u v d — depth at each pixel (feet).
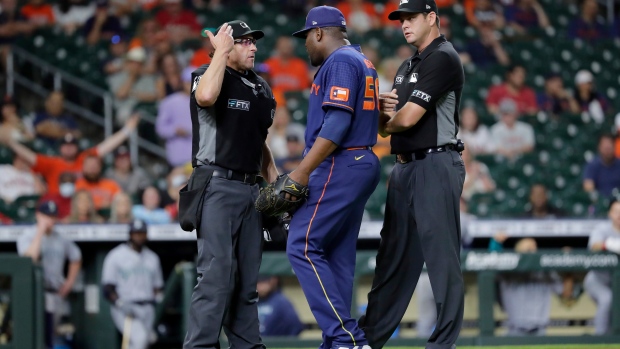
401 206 65.72
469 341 106.93
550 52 185.98
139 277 111.24
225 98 64.39
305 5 182.60
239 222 65.26
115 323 111.04
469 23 187.11
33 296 97.50
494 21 189.37
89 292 119.14
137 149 147.95
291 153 130.82
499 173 144.36
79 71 161.27
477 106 163.32
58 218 120.16
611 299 109.70
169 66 153.38
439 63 62.39
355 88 60.64
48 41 167.43
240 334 66.54
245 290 66.28
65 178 125.90
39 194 126.72
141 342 109.70
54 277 112.27
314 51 63.62
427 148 63.41
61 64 162.61
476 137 150.71
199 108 64.85
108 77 157.89
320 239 61.98
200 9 178.29
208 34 63.87
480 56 179.63
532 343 106.42
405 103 64.54
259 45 172.14
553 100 169.27
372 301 67.62
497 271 108.06
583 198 138.41
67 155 131.85
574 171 149.38
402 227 65.92
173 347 115.65
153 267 112.98
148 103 151.33
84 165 125.08
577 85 173.37
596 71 188.24
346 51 61.72
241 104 64.64
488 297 107.55
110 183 126.41
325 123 60.08
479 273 108.06
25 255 101.19
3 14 169.48
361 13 181.37
